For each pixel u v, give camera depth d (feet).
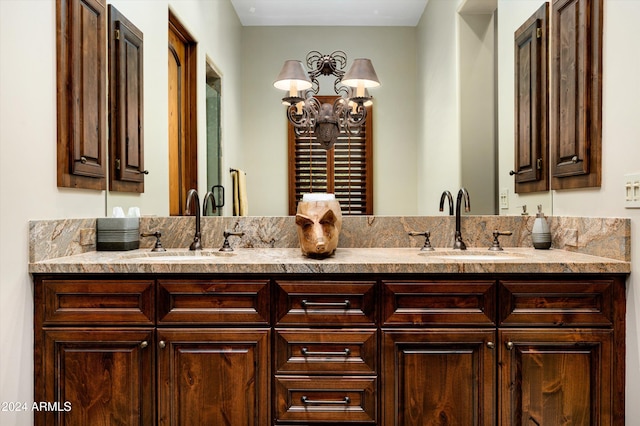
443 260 4.57
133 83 6.13
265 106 6.43
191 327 4.39
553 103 5.73
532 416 4.32
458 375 4.34
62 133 4.84
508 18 6.15
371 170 6.34
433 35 6.34
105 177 5.79
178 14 6.40
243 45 6.45
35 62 4.41
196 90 6.44
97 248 5.59
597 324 4.35
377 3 6.38
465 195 5.75
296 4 6.42
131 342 4.37
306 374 4.36
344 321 4.36
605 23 4.65
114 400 4.37
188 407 4.37
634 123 4.22
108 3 5.78
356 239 6.01
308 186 6.39
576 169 5.18
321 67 6.42
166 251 5.65
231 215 6.34
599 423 4.32
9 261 4.09
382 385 4.35
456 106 6.28
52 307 4.40
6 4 4.00
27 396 4.33
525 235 6.01
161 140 6.29
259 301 4.36
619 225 4.39
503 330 4.33
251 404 4.37
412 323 4.34
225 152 6.40
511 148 6.16
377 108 6.37
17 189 4.18
